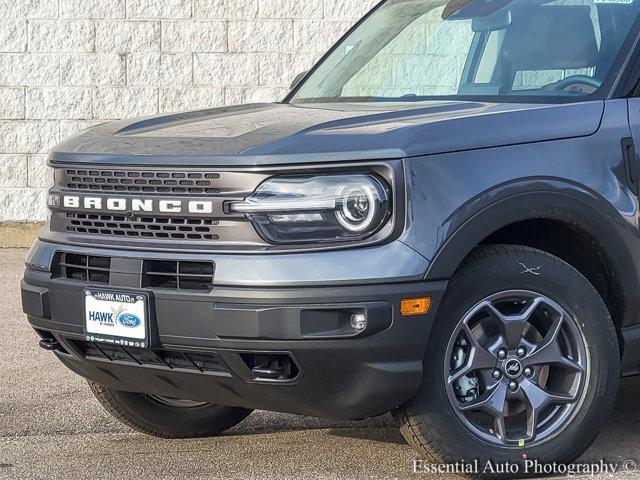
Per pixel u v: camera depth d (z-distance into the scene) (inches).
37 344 267.6
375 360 152.1
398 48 210.5
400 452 185.0
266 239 153.3
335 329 150.7
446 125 159.5
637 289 173.8
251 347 151.7
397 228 152.5
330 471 175.2
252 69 413.4
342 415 157.2
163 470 177.0
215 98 414.0
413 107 177.3
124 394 188.9
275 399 157.1
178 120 183.8
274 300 150.1
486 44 198.2
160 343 157.6
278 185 153.3
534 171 162.4
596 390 168.2
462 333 161.5
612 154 171.2
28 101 414.0
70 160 170.1
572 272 166.2
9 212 416.5
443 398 159.3
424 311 152.8
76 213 168.9
